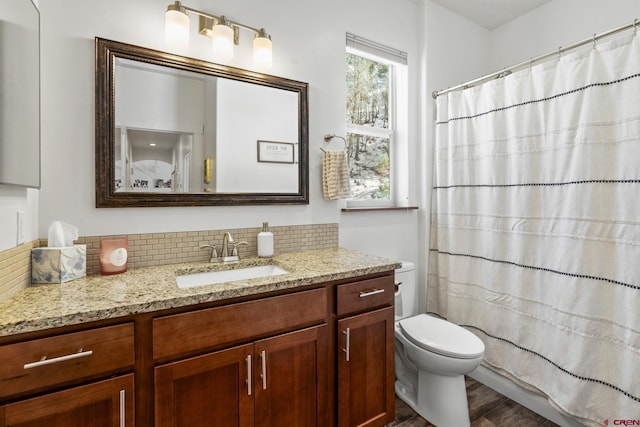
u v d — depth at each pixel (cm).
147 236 139
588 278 144
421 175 229
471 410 170
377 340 143
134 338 91
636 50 130
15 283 98
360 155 216
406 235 227
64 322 81
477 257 197
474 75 251
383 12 213
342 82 195
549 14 221
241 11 160
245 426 109
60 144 123
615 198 137
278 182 172
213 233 155
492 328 188
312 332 124
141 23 137
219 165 155
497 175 184
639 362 128
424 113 225
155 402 94
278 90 171
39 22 113
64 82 123
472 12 237
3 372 76
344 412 132
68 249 113
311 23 183
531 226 169
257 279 118
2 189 90
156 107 140
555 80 158
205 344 102
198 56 150
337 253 174
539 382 165
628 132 133
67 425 83
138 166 136
